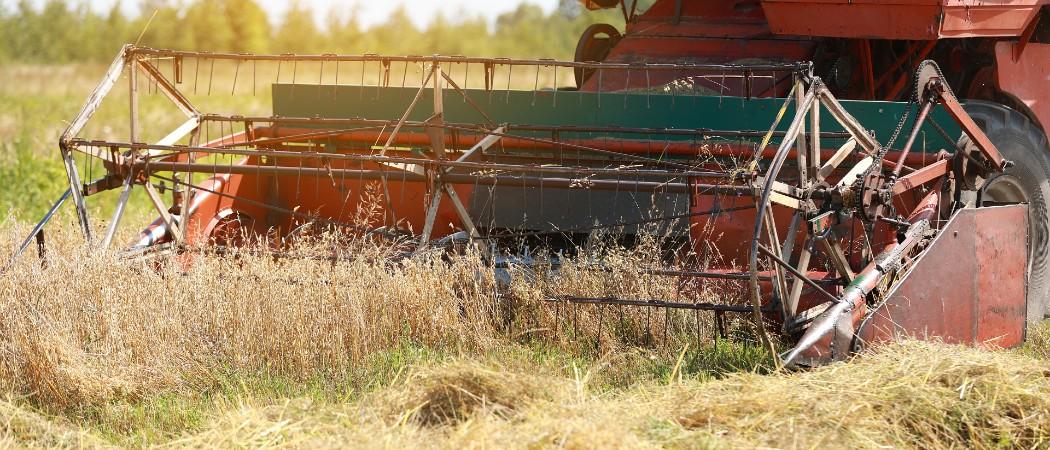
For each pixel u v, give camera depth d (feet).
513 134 23.50
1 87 100.63
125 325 17.56
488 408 14.47
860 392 14.75
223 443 14.28
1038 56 23.91
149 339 17.57
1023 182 22.36
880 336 16.94
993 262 18.86
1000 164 20.02
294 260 18.89
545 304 19.17
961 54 24.30
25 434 15.02
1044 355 19.30
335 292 18.24
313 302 18.03
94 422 16.14
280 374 17.80
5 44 157.69
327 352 17.93
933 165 19.48
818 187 17.76
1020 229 19.39
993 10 21.90
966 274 18.33
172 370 17.37
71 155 20.24
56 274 17.78
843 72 24.06
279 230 24.40
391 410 14.66
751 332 19.36
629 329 19.21
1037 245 22.97
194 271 18.52
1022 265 19.52
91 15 166.20
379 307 18.56
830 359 16.33
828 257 20.15
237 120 23.27
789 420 13.89
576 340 18.90
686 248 22.03
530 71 75.72
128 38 165.89
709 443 13.26
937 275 17.83
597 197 22.79
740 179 18.26
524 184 19.69
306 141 24.72
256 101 79.41
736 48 24.70
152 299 17.90
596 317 19.13
